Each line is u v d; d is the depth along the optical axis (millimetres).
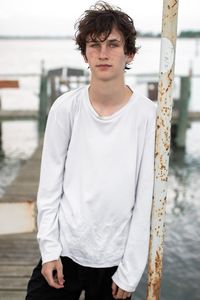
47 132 1549
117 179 1466
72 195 1526
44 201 1567
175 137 12172
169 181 8430
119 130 1460
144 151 1490
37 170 6953
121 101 1478
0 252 3771
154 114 1483
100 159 1466
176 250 5117
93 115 1459
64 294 1607
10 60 54594
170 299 3988
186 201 7129
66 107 1503
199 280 4371
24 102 20031
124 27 1420
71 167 1526
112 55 1415
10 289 3062
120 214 1489
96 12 1434
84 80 14086
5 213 2680
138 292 3916
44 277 1604
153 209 1471
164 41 1343
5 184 8500
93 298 1629
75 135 1500
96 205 1476
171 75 1361
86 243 1503
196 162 9977
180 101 11250
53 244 1530
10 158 10516
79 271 1558
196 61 48531
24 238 4090
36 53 94125
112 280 1555
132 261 1509
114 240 1506
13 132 13094
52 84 12938
